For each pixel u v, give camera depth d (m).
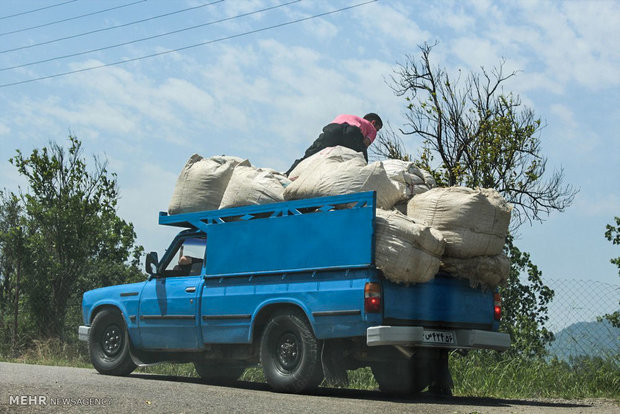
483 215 8.52
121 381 9.01
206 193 9.92
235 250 9.27
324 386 10.00
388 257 7.95
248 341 8.98
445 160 21.23
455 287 8.77
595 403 8.88
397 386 9.48
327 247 8.36
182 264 10.07
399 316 8.10
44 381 8.11
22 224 18.78
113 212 19.42
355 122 11.52
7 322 18.88
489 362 11.86
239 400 7.18
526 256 15.26
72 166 18.98
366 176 8.58
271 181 9.34
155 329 10.07
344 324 8.10
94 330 10.73
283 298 8.66
